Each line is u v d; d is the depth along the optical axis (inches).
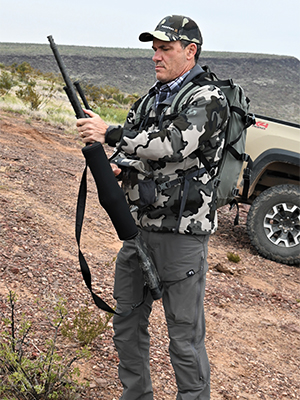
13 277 155.0
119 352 102.9
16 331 123.5
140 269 99.0
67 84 87.3
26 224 203.8
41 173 297.3
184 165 91.4
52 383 102.2
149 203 90.8
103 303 87.7
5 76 946.1
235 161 99.4
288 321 194.5
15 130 431.2
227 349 159.0
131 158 95.3
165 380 127.6
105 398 111.1
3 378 102.1
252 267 251.0
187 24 95.3
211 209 95.3
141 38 98.3
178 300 95.9
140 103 104.0
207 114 87.9
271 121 271.4
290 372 154.6
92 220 244.7
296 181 282.0
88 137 86.6
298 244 264.7
